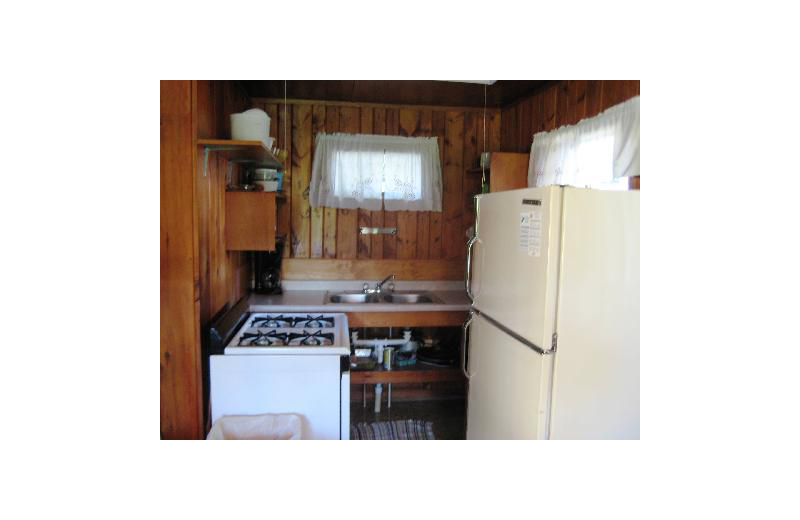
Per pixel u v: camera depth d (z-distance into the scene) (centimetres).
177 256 185
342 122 362
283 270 365
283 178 349
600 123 257
